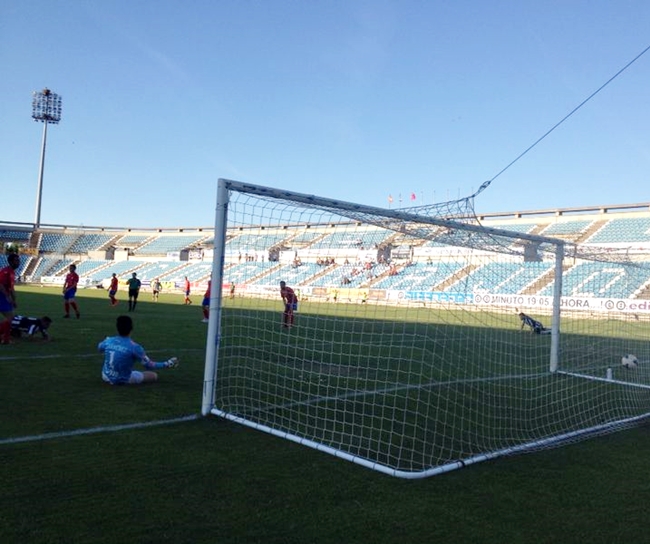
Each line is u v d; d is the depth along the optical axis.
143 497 3.85
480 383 8.98
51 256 59.97
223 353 10.94
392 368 10.11
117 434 5.28
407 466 4.74
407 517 3.73
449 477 4.56
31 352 9.93
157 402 6.61
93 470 4.30
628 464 5.11
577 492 4.32
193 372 8.75
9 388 6.96
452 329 18.77
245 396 7.13
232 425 5.79
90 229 65.12
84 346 10.93
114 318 17.62
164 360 9.96
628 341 16.61
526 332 18.48
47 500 3.72
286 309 14.23
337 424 6.00
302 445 5.21
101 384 7.48
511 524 3.69
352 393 7.65
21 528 3.30
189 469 4.44
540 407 7.53
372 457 4.95
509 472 4.76
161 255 56.56
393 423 6.17
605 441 5.95
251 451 4.97
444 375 9.58
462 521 3.70
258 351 11.52
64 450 4.73
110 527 3.38
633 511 3.97
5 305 10.69
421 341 14.93
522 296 24.02
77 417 5.79
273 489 4.11
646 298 20.81
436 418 6.50
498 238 8.88
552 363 10.55
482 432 6.03
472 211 7.17
